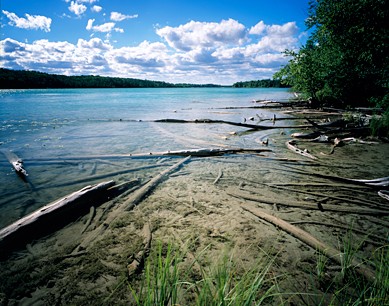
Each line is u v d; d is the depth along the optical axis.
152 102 38.66
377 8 11.44
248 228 3.94
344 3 12.55
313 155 8.50
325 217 4.30
